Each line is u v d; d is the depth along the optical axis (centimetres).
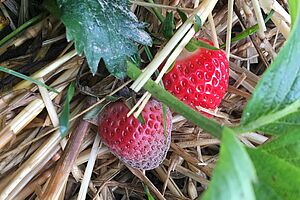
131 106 19
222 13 23
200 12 19
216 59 20
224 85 21
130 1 19
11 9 21
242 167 8
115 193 24
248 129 12
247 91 24
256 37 23
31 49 20
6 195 19
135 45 18
